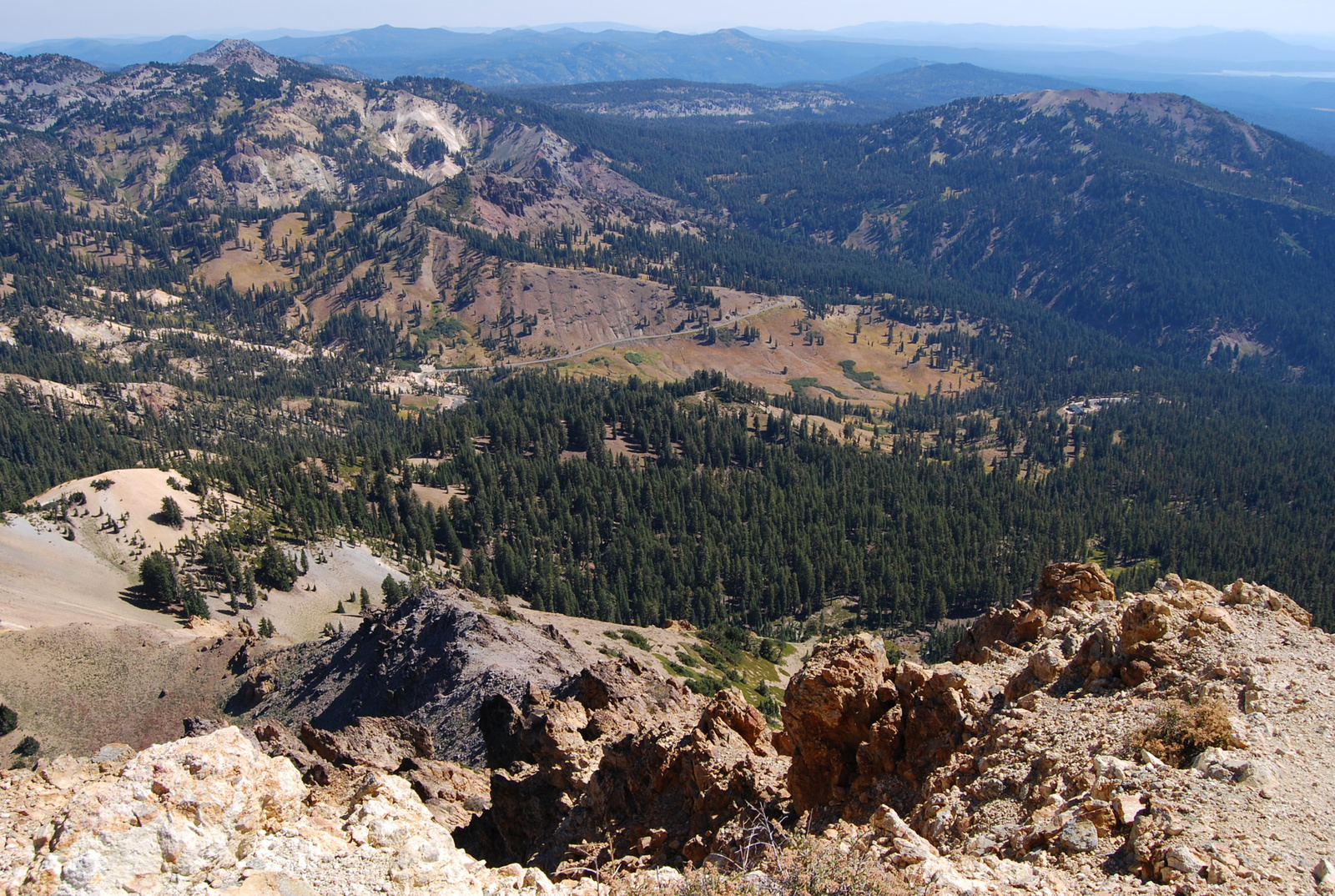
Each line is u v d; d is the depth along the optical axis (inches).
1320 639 1135.6
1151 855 761.0
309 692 4040.4
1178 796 839.7
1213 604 1251.2
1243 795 823.1
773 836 1162.6
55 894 700.0
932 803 1030.4
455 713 3223.4
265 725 2316.7
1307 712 955.3
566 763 1827.0
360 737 2532.0
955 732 1187.3
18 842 772.6
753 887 845.8
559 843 1593.3
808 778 1273.4
